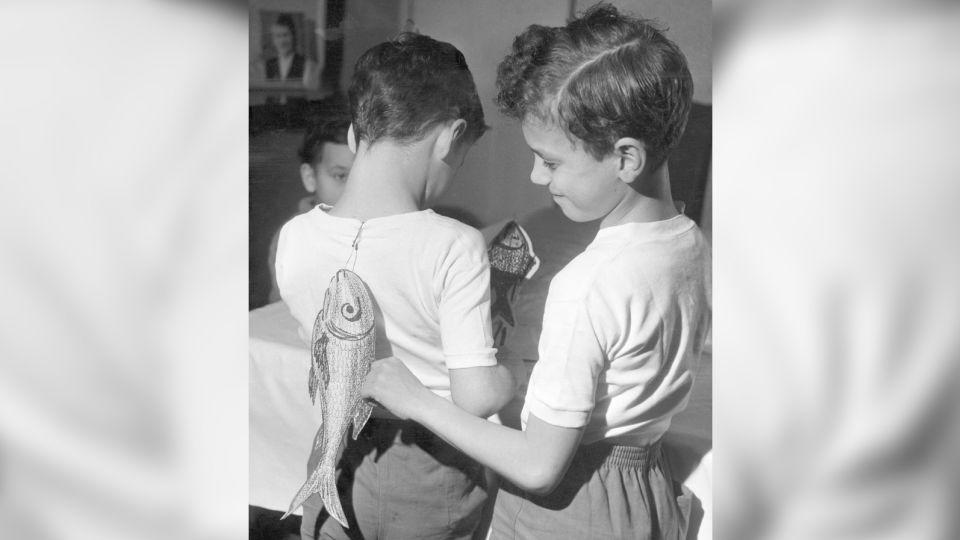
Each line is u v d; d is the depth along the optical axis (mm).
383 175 2742
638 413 2678
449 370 2732
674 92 2625
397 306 2754
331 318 2795
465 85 2695
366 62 2736
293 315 2832
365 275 2764
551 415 2682
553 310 2676
